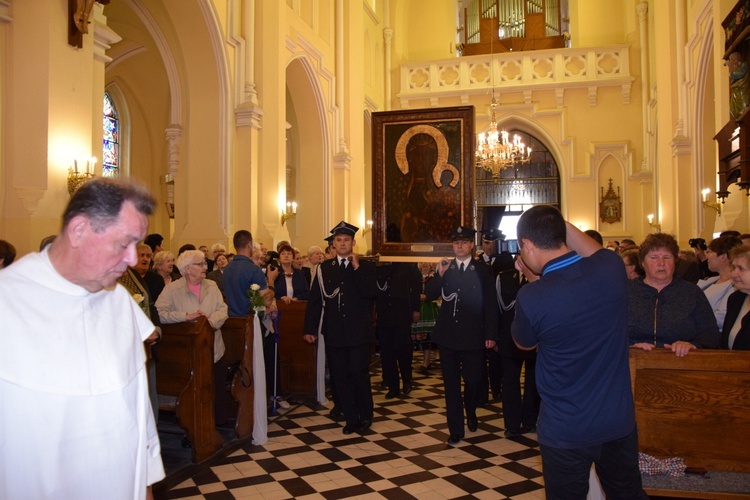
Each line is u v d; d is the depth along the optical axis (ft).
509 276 17.46
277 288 23.31
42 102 18.25
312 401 22.00
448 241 24.70
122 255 4.93
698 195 35.17
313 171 44.39
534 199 64.28
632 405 7.65
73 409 4.81
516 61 61.93
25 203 18.08
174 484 13.91
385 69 62.69
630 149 59.57
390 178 25.39
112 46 41.01
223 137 29.96
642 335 11.35
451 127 24.86
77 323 4.91
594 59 60.39
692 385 9.83
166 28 30.42
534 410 18.07
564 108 60.95
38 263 4.91
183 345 15.14
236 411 18.13
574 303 7.39
